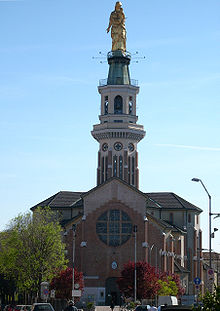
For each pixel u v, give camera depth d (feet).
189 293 450.30
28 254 301.43
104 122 461.37
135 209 385.29
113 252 380.78
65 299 326.24
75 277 328.49
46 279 313.73
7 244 310.04
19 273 303.27
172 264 404.16
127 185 386.93
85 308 300.61
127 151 454.40
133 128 457.27
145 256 378.94
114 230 383.86
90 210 387.55
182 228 463.01
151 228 390.42
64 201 453.17
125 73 473.67
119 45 476.95
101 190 389.19
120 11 480.64
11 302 371.35
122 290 342.03
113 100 464.65
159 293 341.41
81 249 381.19
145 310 232.94
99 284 378.12
